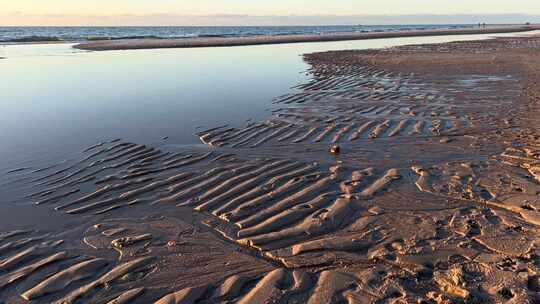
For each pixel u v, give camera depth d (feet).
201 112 33.09
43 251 13.92
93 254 13.73
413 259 12.94
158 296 11.69
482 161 21.12
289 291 11.69
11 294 11.82
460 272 11.98
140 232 15.11
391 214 15.89
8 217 16.37
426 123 28.78
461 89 40.50
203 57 78.13
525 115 29.50
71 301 11.52
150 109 34.42
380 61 67.82
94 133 27.61
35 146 25.04
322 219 15.56
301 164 21.42
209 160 22.25
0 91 43.06
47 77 52.65
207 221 15.80
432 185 18.42
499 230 14.38
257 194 17.93
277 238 14.44
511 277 11.69
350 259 13.12
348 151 23.45
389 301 11.09
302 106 34.76
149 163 21.94
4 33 241.96
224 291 11.82
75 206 17.24
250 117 31.32
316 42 131.95
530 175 19.01
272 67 60.90
